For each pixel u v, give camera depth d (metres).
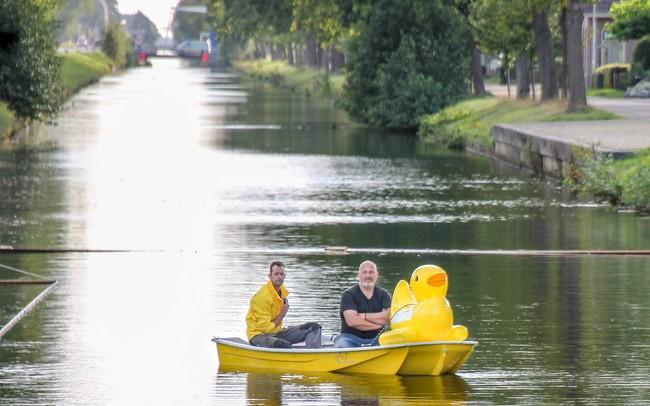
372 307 33.28
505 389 31.52
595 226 61.28
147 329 38.84
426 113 131.50
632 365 34.00
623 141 79.94
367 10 142.38
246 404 30.38
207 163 94.38
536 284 46.09
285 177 84.81
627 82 138.88
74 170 88.44
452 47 133.12
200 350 36.06
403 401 30.36
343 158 99.31
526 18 114.50
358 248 54.91
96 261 51.72
